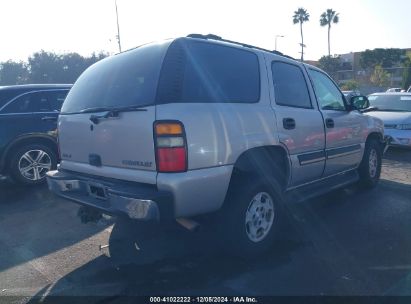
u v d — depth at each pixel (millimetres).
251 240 3561
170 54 3105
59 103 6598
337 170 5070
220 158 3164
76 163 3756
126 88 3271
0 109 5996
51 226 4652
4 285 3240
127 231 4418
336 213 4922
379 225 4488
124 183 3166
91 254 3834
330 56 62906
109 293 3070
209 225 3682
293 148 4020
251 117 3492
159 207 2850
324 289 3055
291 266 3463
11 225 4699
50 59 43875
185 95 3031
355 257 3637
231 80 3484
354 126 5305
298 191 4434
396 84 69938
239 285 3137
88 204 3387
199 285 3152
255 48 3973
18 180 6172
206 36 3562
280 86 4051
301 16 52812
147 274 3373
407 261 3543
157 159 2906
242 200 3410
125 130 3109
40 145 6324
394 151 9711
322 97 4809
